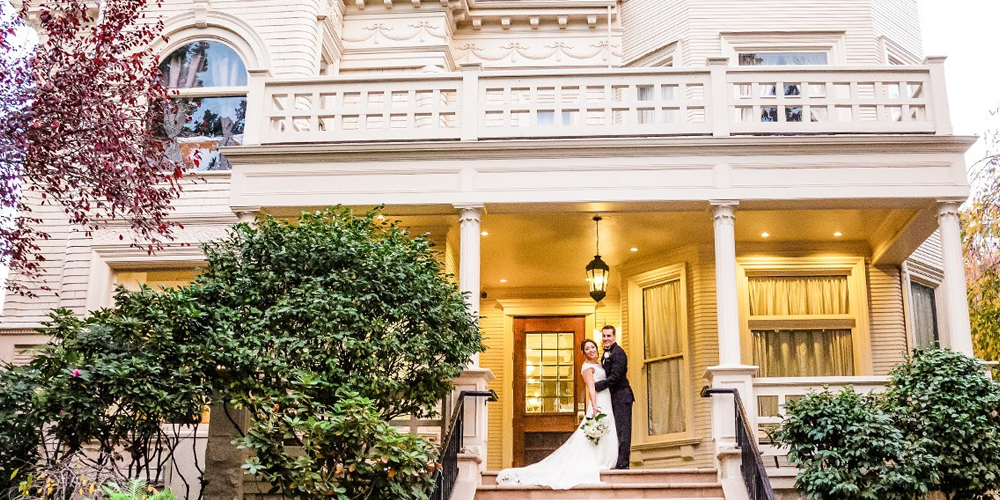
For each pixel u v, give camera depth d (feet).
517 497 30.78
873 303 42.50
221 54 45.85
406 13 51.39
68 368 27.09
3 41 33.01
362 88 37.86
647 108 36.73
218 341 27.61
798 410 28.76
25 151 32.50
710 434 41.06
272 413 26.63
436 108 37.52
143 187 34.71
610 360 34.17
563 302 49.24
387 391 28.78
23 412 28.32
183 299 28.50
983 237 50.11
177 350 27.84
